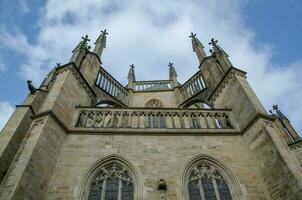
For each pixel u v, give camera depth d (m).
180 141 18.88
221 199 15.76
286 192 14.70
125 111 21.28
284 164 15.29
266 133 17.45
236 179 16.53
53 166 16.42
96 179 16.30
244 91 21.17
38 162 15.12
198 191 15.98
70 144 18.05
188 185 16.28
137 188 15.66
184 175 16.52
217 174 17.16
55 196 14.95
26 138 16.33
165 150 18.03
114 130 19.17
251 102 19.95
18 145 20.62
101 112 21.23
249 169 17.30
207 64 29.83
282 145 16.62
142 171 16.52
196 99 29.64
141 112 21.30
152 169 16.67
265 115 18.78
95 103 26.33
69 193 15.13
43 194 14.83
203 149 18.38
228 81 24.16
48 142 16.62
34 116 17.97
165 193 15.32
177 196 15.24
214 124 21.17
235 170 17.11
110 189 15.77
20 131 21.27
